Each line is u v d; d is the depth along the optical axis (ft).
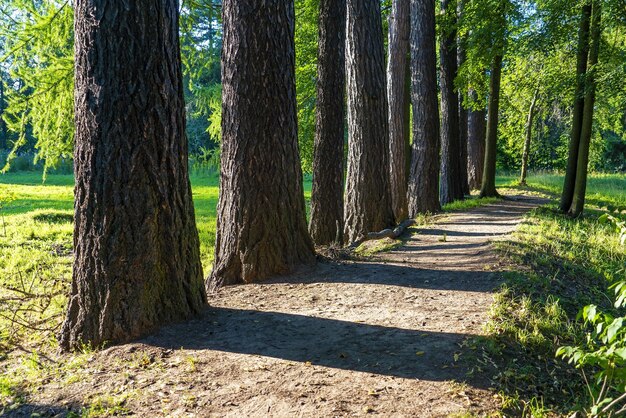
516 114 99.14
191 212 17.31
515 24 48.24
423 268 24.20
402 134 44.21
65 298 22.09
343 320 17.19
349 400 11.72
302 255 24.18
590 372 13.98
